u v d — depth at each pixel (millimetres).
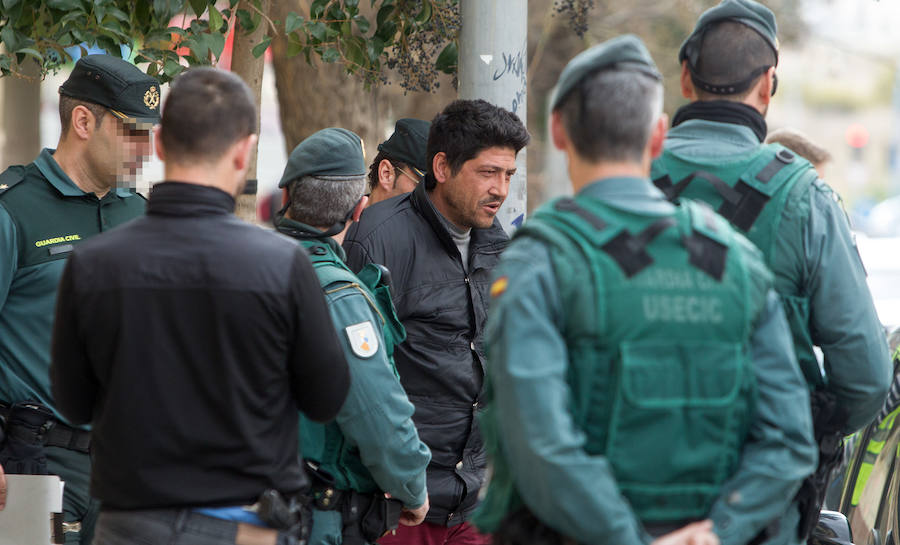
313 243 10398
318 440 10297
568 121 7262
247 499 7934
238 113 8117
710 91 9070
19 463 10977
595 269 6812
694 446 6961
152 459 7773
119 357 7754
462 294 12148
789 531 8391
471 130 11812
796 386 7230
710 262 6965
